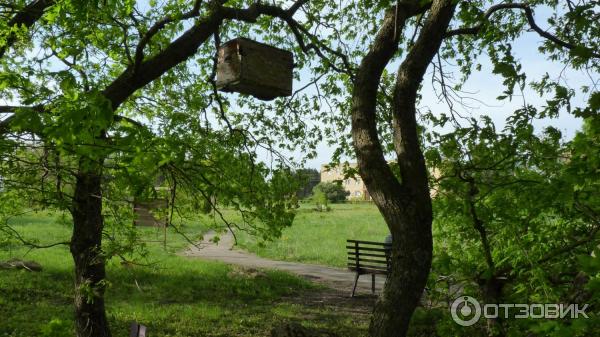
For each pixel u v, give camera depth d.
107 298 10.78
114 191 5.93
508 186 4.22
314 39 6.94
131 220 6.94
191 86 8.63
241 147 8.22
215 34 7.19
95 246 6.12
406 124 4.50
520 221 4.48
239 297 11.76
